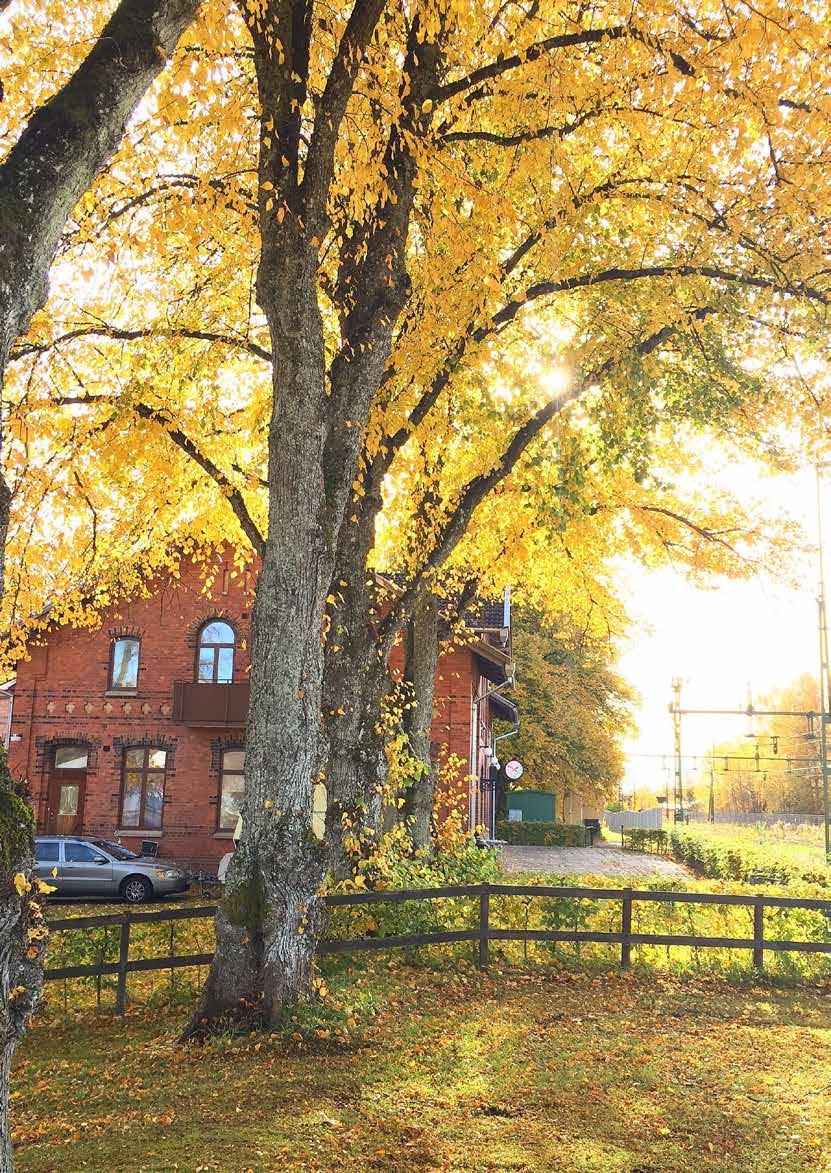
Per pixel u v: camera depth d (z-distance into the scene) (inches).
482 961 462.6
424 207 431.2
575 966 467.2
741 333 503.5
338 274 450.9
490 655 978.7
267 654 353.4
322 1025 331.6
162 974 456.1
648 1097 281.7
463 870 568.4
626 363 457.7
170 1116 258.7
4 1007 149.8
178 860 1035.9
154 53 179.6
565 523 463.8
